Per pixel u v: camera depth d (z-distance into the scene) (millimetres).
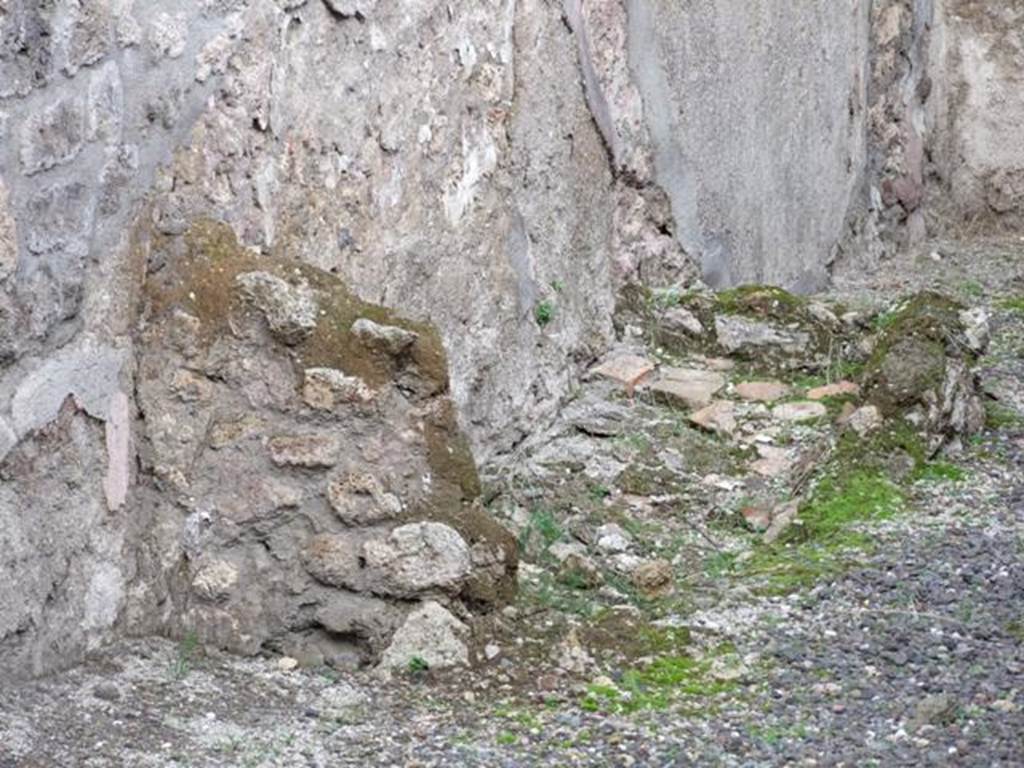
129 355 4535
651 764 4188
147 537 4574
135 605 4551
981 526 5613
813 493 5812
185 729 4180
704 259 7207
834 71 8234
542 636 4770
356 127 5176
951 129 9680
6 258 4117
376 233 5270
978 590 5164
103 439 4453
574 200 6344
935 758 4180
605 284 6582
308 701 4402
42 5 4164
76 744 4043
